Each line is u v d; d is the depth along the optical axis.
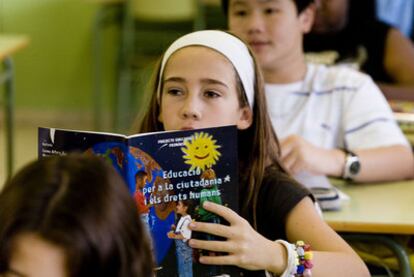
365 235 2.52
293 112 3.04
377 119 2.98
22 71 7.58
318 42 4.19
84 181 1.07
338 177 2.82
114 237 1.05
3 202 1.06
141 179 1.55
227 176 1.63
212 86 1.89
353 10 4.17
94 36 7.17
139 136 1.54
